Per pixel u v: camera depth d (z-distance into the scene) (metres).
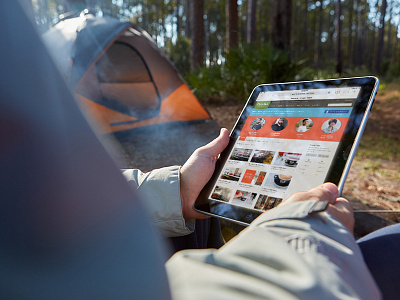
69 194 0.30
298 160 0.91
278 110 1.06
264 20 43.81
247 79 8.83
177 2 36.53
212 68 10.09
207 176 1.00
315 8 46.88
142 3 45.91
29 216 0.29
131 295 0.33
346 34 51.44
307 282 0.39
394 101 10.38
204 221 1.13
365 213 2.58
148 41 6.00
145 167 3.94
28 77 0.29
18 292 0.29
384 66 25.86
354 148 0.84
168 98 6.09
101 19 5.33
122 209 0.33
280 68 8.55
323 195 0.67
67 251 0.30
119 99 5.45
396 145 5.16
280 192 0.88
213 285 0.39
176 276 0.44
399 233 0.78
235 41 12.41
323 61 43.88
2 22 0.29
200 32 12.65
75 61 4.54
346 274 0.46
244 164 0.99
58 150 0.30
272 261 0.44
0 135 0.27
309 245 0.48
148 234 0.35
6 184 0.28
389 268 0.72
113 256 0.32
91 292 0.31
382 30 29.67
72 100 0.33
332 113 0.94
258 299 0.36
